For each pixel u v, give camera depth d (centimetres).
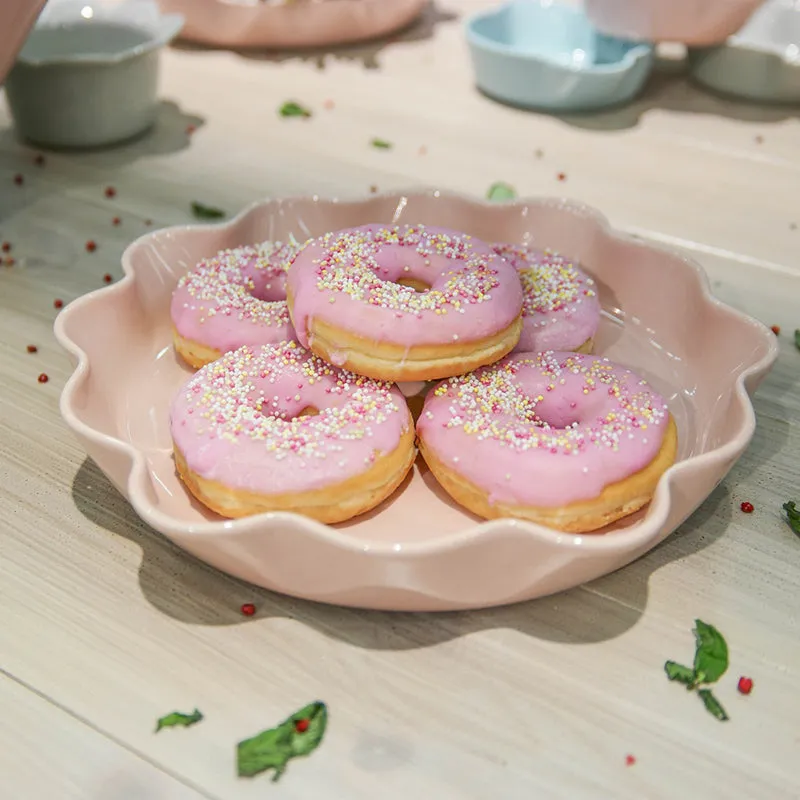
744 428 38
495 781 33
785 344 50
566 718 34
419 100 76
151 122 69
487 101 76
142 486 35
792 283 55
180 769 33
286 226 51
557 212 50
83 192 62
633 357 47
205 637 36
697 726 34
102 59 62
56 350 49
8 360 48
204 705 35
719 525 41
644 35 71
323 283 41
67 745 34
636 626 37
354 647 36
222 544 34
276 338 45
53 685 35
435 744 34
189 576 39
